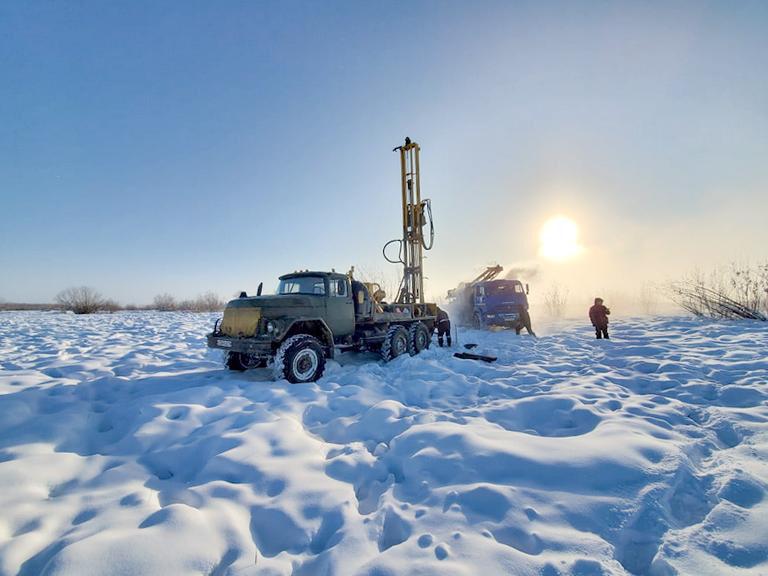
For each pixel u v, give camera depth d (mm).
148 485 2492
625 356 6320
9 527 1982
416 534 1842
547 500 2033
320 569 1667
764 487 2137
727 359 5609
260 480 2398
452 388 4719
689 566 1591
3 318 19609
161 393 4699
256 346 5012
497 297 11180
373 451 2986
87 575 1526
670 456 2416
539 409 3625
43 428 3178
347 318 6441
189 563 1648
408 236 8742
